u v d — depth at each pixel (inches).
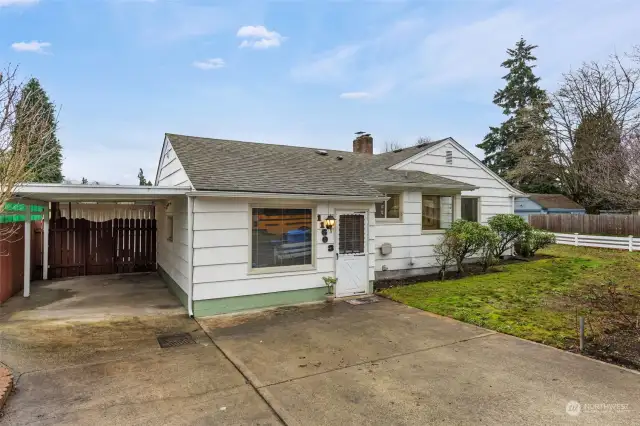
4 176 177.0
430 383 155.2
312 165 388.8
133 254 447.5
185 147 343.0
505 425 122.2
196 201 259.9
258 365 176.4
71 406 135.9
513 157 1216.8
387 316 264.8
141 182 1218.6
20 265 344.2
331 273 320.8
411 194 422.3
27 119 216.2
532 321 244.1
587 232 805.9
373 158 520.1
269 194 275.3
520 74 1298.0
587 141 846.5
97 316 260.4
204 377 163.0
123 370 169.9
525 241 523.2
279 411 132.6
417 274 426.9
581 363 175.2
